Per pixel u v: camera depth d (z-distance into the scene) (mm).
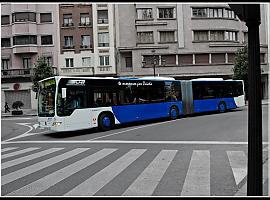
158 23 38688
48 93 14531
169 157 8367
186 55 38875
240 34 40656
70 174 6969
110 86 16031
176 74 38250
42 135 15602
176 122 17562
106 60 39406
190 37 38781
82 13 39875
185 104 20297
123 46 39344
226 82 23375
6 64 40594
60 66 39750
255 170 3572
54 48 39938
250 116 3584
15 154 10219
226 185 5637
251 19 3525
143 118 17500
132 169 7172
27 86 39344
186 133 13117
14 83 39438
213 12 39219
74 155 9383
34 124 22422
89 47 39562
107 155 9102
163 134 13164
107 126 15719
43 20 40250
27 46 39281
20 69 39469
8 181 6578
